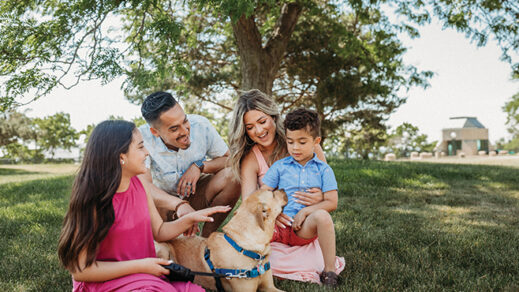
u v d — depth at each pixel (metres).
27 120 44.41
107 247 2.26
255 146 3.52
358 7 10.93
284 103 19.30
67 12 6.23
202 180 3.94
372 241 4.08
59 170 26.39
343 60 15.25
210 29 12.73
